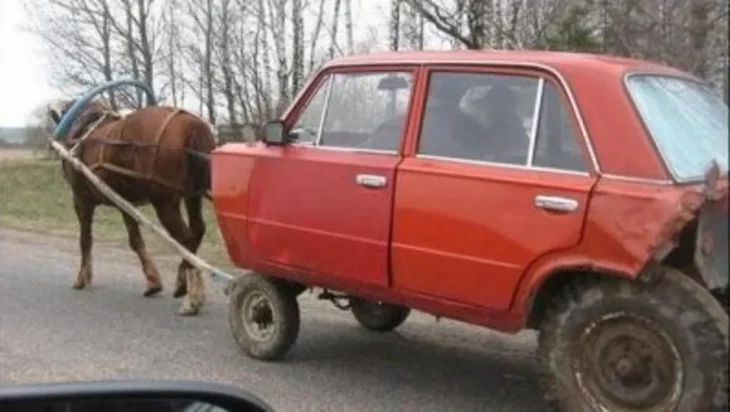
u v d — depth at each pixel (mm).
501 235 5363
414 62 6008
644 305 4828
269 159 6691
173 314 9047
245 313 7320
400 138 5980
